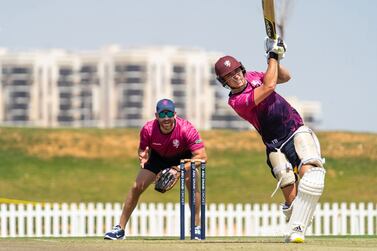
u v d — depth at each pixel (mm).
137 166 145500
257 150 151375
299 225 43750
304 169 43969
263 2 43656
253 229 94938
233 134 159000
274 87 43688
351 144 148500
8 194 128500
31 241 48750
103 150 150875
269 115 44281
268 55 44094
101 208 93875
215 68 44750
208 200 127250
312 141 44469
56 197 128875
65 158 147000
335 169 139125
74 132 157875
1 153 146750
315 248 39531
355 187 131750
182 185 49969
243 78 44625
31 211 93938
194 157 52656
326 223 96000
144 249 39688
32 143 151625
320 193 43625
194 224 50750
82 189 132875
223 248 39719
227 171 140625
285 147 44625
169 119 51625
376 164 141000
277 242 44719
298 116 45062
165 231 97875
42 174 138875
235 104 44656
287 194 45406
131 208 54469
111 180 137750
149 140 52906
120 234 54438
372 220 96625
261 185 134000
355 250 38875
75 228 93875
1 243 45062
